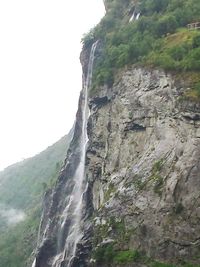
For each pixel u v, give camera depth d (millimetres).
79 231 71000
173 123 57062
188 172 52844
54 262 78812
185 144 54438
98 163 70250
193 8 73688
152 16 78812
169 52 63031
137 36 74000
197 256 49188
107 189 64312
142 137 62000
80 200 79125
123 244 56375
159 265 51406
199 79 56375
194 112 54062
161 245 52469
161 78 60938
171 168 55188
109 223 59688
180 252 50625
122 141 65250
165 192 54500
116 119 67875
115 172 64375
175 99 57531
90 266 58312
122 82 68125
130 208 57875
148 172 58125
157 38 71500
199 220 50188
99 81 73688
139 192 57531
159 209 54250
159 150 58094
